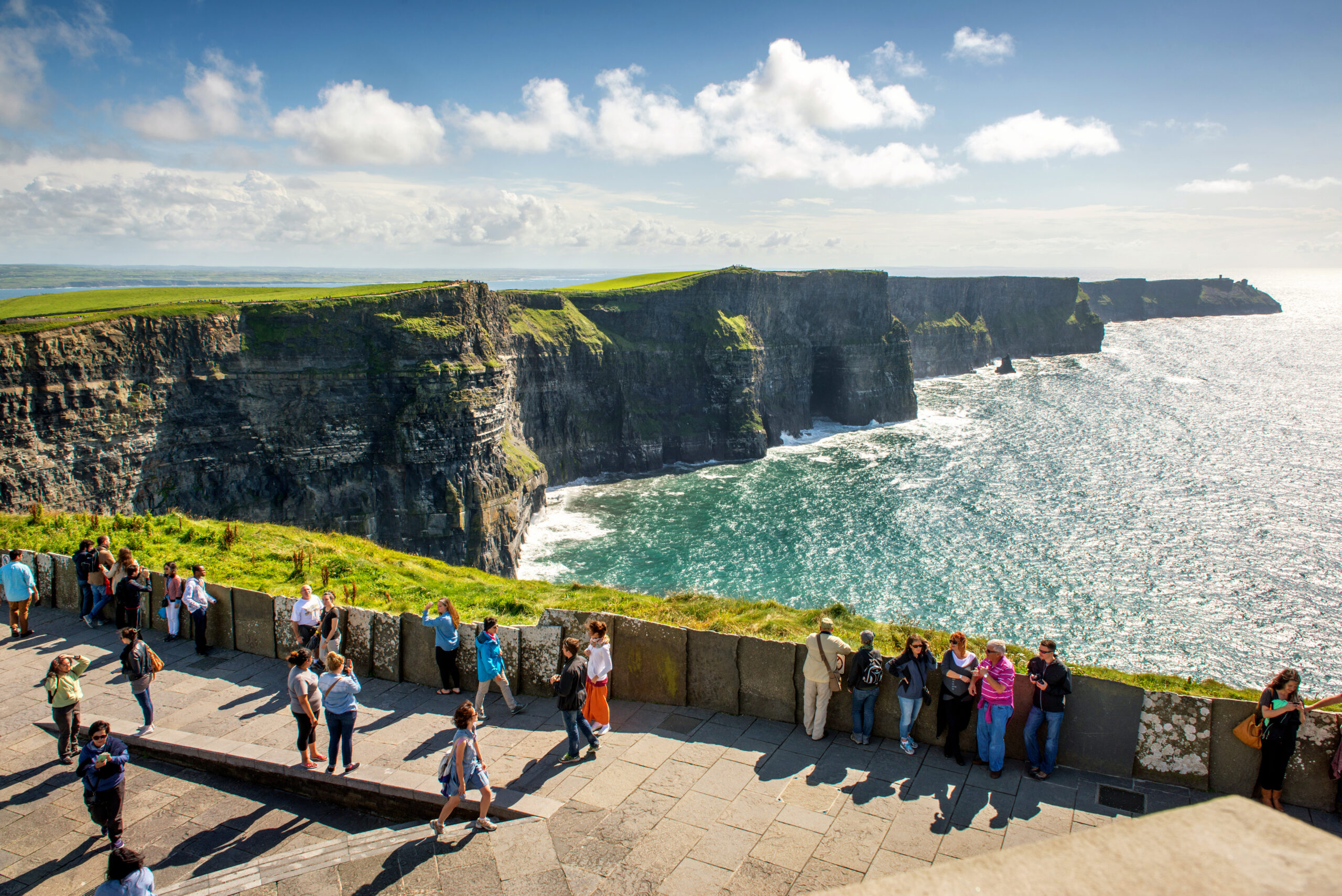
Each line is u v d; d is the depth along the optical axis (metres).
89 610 24.78
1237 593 76.44
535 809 14.80
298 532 38.09
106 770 14.74
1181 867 2.48
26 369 63.12
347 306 87.25
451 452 90.00
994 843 13.59
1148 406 184.75
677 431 139.12
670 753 16.75
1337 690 59.72
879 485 116.88
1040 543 90.31
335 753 16.36
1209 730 14.79
